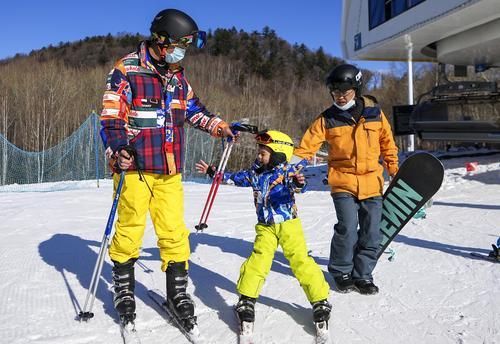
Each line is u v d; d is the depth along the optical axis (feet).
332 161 12.28
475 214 22.00
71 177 65.87
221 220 22.20
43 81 117.91
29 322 10.41
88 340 9.62
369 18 46.01
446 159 45.42
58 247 17.12
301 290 12.45
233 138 11.12
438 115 43.78
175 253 10.32
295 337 9.84
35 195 34.63
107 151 9.19
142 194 9.84
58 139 106.01
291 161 10.89
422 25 37.70
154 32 9.37
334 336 9.89
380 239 12.32
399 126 47.11
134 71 9.62
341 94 11.67
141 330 10.07
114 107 9.40
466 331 10.00
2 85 118.21
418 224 20.01
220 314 10.96
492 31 37.19
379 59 51.08
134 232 10.00
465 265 14.23
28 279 13.30
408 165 12.61
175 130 10.11
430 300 11.69
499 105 41.42
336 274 12.37
